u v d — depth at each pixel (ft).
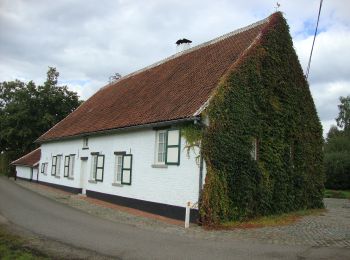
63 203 71.61
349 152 166.40
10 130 167.94
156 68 87.30
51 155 112.88
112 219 53.98
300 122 68.64
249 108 57.82
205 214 50.19
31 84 176.65
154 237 41.78
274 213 60.59
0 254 31.19
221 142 52.85
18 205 66.08
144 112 65.46
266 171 59.88
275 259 33.01
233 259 32.83
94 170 83.20
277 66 64.54
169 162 56.80
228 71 55.57
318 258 33.45
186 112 53.11
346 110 241.76
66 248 35.06
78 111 111.75
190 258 32.83
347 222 55.98
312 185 70.13
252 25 68.18
